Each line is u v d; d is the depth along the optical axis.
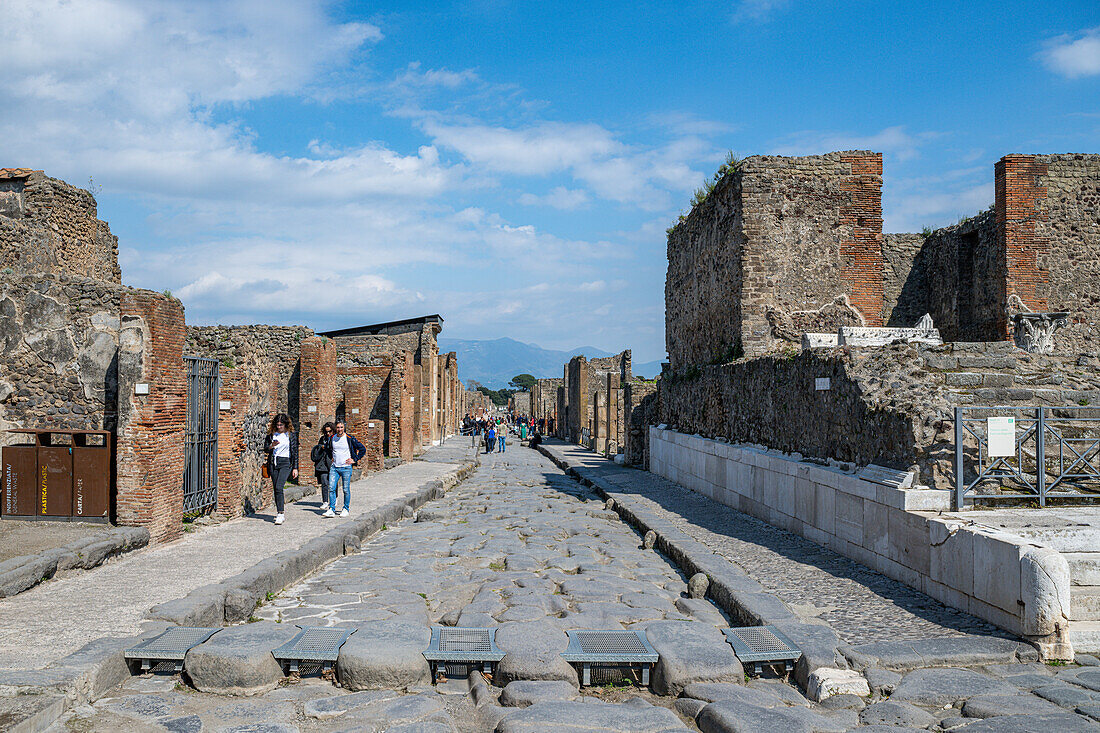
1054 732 4.54
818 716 4.93
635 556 10.91
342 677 5.66
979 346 10.39
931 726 4.76
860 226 17.00
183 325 10.92
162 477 10.31
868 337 14.16
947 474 8.21
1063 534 6.82
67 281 12.05
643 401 27.52
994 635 6.19
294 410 26.06
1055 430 8.98
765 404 13.91
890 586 8.05
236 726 4.89
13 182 17.12
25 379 12.02
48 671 5.20
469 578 9.26
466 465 26.56
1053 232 18.61
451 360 59.34
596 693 5.71
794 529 11.63
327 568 9.98
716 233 19.03
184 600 6.97
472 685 5.68
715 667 5.63
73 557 8.34
